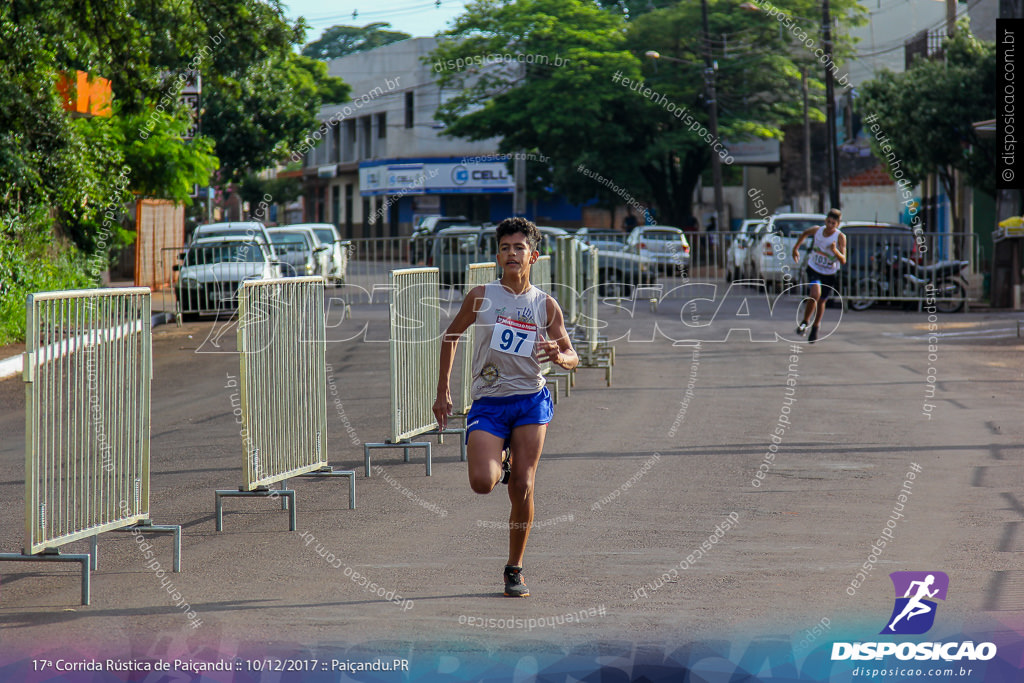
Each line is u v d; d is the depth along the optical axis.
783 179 112.38
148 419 13.73
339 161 121.75
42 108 39.44
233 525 15.67
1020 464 19.11
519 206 86.19
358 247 57.94
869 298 52.94
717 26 89.69
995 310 53.00
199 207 86.81
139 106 41.53
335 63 120.31
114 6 38.16
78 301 12.63
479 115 83.69
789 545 14.21
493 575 13.09
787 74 91.31
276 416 15.88
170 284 69.75
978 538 14.36
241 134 83.50
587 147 86.69
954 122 62.47
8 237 40.66
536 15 79.00
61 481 12.51
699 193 117.12
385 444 19.14
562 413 25.31
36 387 12.02
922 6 93.81
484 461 12.05
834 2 87.75
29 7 37.03
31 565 13.73
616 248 57.72
